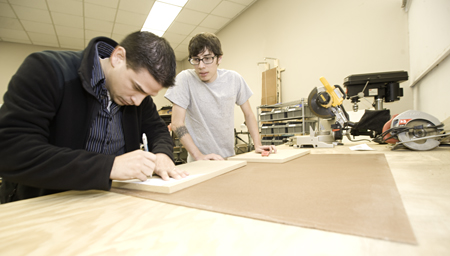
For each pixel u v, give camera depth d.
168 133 0.97
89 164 0.51
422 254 0.23
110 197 0.52
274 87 3.48
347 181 0.53
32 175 0.49
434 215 0.32
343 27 2.63
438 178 0.52
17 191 0.76
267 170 0.74
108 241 0.29
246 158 0.99
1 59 4.69
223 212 0.37
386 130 1.15
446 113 1.32
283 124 3.02
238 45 4.43
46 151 0.50
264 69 3.85
